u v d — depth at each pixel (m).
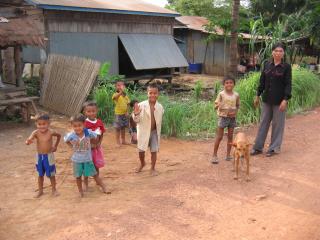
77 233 4.37
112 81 11.95
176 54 18.73
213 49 25.20
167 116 8.84
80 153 5.29
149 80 18.36
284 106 6.94
